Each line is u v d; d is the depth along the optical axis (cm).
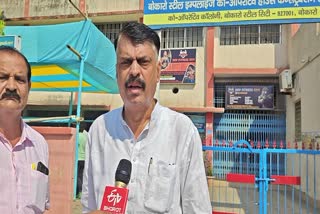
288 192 859
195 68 1201
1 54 227
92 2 1224
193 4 650
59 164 534
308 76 851
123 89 186
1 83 224
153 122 192
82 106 1231
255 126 1172
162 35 1236
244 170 1066
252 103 1173
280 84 1104
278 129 1153
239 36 1184
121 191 171
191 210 186
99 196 193
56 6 1251
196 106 1188
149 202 180
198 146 193
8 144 229
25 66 234
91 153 206
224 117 1195
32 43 693
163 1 661
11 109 224
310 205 712
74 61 687
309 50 839
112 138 197
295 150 488
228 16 636
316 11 604
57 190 530
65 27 690
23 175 231
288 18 614
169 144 190
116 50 189
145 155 188
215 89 1226
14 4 1284
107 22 1267
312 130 806
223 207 661
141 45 182
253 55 1162
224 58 1185
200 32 1213
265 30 1166
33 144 242
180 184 189
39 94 1273
